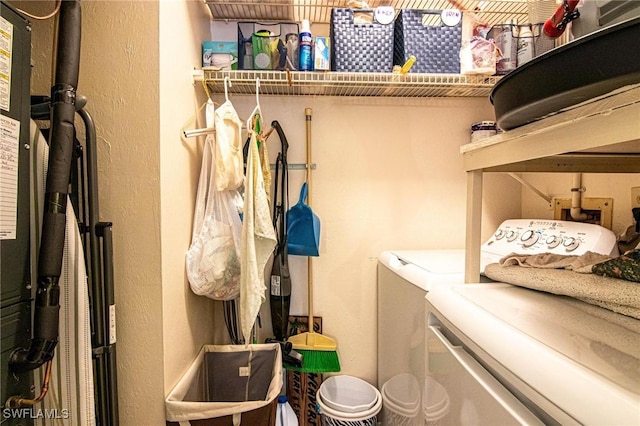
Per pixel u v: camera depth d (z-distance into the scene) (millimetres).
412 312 1105
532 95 575
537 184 1571
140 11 944
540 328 566
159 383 959
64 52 749
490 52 1320
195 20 1274
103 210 955
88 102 947
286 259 1543
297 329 1650
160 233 957
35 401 665
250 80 1336
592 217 1233
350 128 1649
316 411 1592
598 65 466
